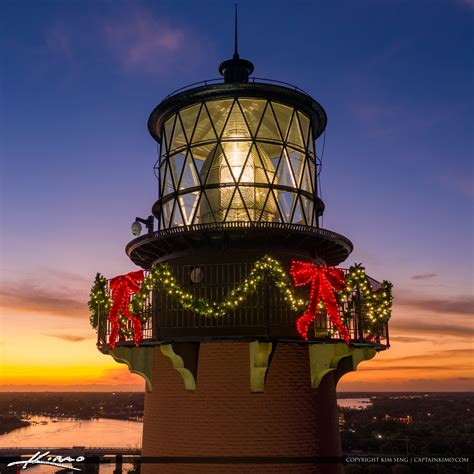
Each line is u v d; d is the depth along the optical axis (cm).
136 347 1318
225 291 1241
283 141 1340
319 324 1299
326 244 1354
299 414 1217
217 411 1202
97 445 16525
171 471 1214
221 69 1542
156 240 1291
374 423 16788
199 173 1311
